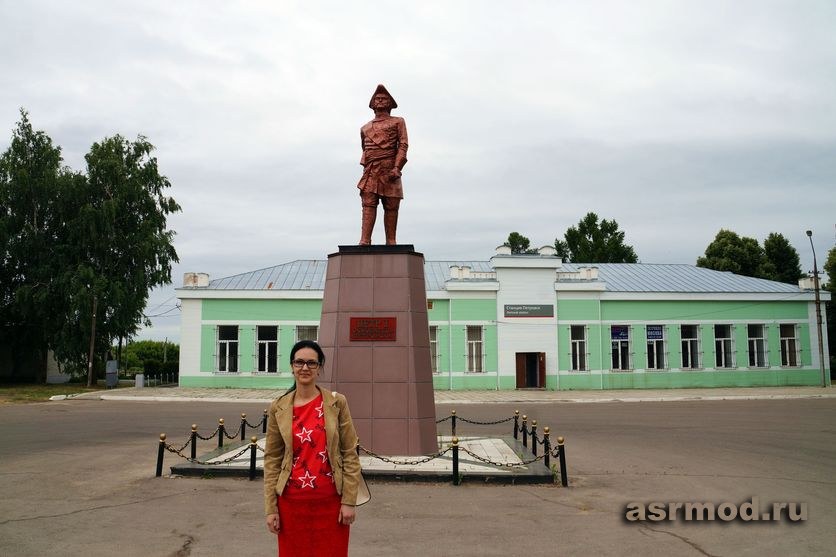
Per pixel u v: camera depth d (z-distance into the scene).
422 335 11.32
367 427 10.74
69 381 38.88
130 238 33.47
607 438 14.71
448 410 23.05
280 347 33.53
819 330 35.44
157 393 29.03
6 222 32.03
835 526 7.14
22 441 13.59
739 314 35.91
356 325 11.09
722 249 52.38
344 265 11.41
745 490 8.99
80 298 30.47
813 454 12.28
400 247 11.39
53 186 32.88
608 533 6.78
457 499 8.34
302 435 3.92
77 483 9.16
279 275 36.81
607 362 34.81
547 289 34.69
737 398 28.23
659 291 35.53
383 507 7.88
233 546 6.19
